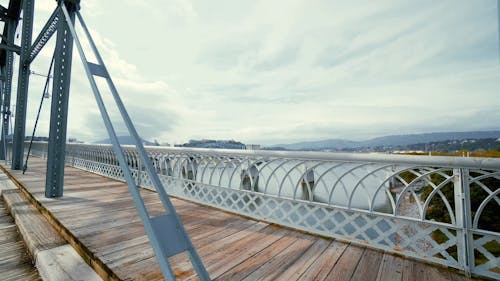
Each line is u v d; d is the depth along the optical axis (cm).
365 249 219
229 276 169
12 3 791
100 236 231
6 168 695
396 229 211
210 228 270
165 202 133
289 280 165
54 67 376
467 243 178
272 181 317
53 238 246
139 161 527
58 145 385
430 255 194
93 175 672
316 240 238
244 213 318
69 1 363
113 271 168
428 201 198
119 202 370
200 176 388
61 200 366
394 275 175
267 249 216
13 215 337
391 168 218
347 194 239
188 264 183
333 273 176
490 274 168
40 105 459
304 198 280
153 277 162
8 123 852
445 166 183
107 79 204
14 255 228
